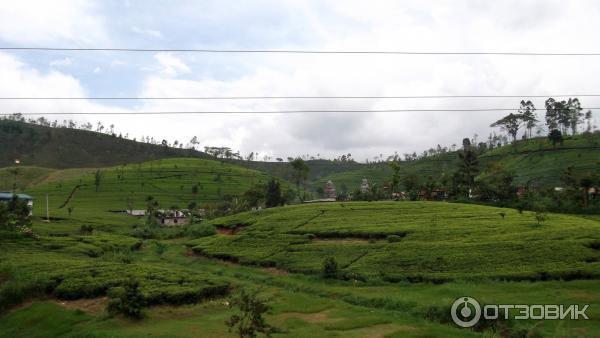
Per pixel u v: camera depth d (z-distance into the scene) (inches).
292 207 4507.9
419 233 2999.5
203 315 1800.0
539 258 2268.7
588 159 7317.9
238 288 2235.5
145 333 1470.2
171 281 2185.0
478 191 4995.1
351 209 4094.5
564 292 1828.2
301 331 1470.2
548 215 3400.6
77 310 1798.7
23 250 2920.8
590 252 2263.8
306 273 2598.4
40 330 1643.7
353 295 2050.9
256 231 3713.1
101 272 2273.6
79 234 4028.1
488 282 2084.2
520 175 7470.5
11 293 1923.0
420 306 1718.8
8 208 3897.6
